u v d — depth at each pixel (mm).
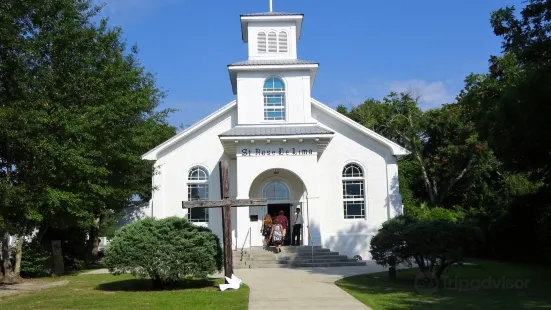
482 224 26500
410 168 41531
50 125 18250
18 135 16469
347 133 28188
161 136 34438
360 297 13547
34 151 17234
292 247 24531
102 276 21047
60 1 20172
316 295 13891
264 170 25547
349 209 27688
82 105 21031
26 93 18016
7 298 14711
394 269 17594
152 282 16703
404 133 43281
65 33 20156
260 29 29188
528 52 17516
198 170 27891
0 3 17234
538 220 22828
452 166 39656
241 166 25562
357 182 27953
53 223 21984
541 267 22062
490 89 23938
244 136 25281
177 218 16125
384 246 17000
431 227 16234
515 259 24969
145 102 25766
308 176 25625
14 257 20656
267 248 24953
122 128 23828
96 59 23297
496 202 34656
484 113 21750
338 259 23750
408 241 16359
